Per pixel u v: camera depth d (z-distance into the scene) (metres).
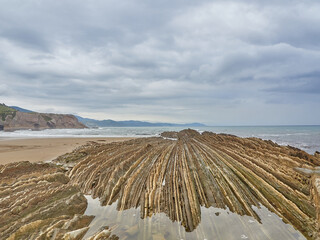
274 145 16.48
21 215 5.00
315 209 5.33
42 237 4.25
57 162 11.66
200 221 5.45
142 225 5.27
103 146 16.39
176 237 4.77
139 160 11.44
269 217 5.60
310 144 26.31
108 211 6.05
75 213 5.79
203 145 18.78
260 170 8.65
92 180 8.23
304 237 4.71
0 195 6.02
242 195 6.79
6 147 20.39
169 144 21.25
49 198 6.01
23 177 7.98
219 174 8.64
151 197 6.54
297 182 7.05
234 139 19.77
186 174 8.77
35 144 23.73
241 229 5.08
